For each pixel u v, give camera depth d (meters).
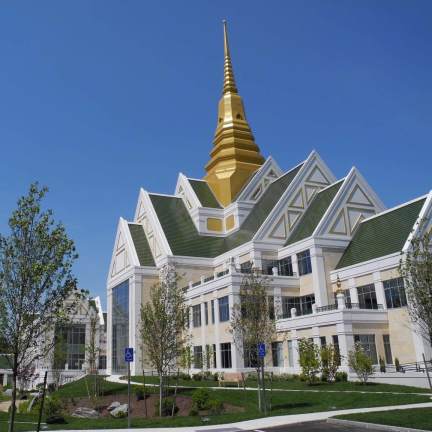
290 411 27.19
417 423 19.80
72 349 70.88
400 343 44.38
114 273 75.19
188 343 57.03
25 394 46.78
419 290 23.05
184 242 68.12
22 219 17.22
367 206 59.34
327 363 40.59
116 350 70.69
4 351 17.03
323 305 52.47
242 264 60.66
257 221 66.81
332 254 55.19
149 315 32.78
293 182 64.25
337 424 21.55
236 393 35.41
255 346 31.17
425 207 48.44
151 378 52.19
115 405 36.84
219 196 76.38
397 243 48.56
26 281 16.92
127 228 73.81
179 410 33.03
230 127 82.44
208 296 56.31
